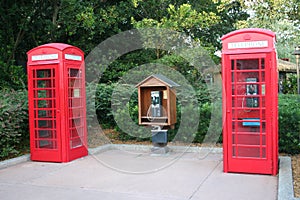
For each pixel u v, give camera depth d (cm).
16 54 1130
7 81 920
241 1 1166
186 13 1055
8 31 1012
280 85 1780
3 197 425
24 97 736
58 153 614
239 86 512
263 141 506
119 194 429
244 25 1233
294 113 640
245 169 511
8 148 641
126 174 527
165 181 484
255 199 400
